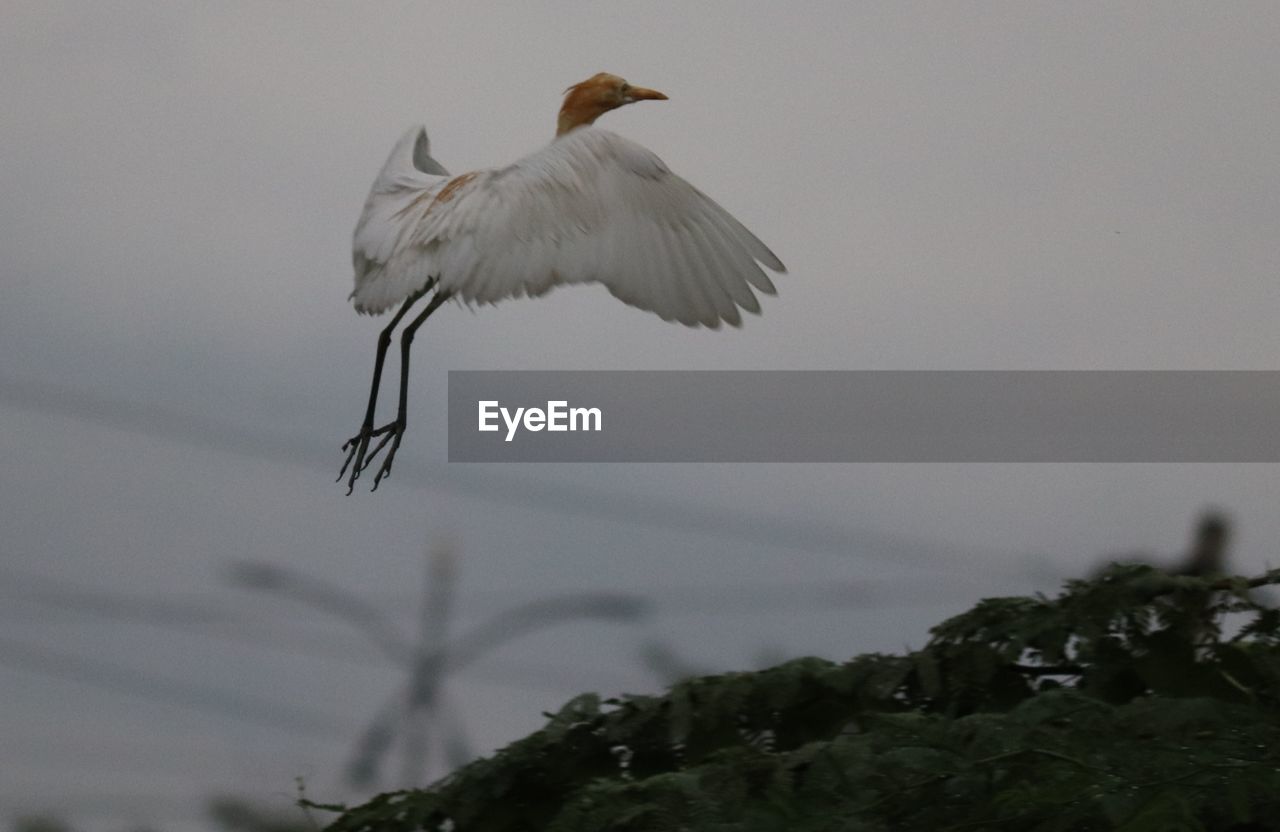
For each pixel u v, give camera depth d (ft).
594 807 31.55
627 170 32.58
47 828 33.40
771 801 29.45
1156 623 33.32
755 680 35.06
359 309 34.09
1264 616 32.91
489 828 35.65
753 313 31.65
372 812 35.86
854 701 34.73
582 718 35.83
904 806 28.96
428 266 33.22
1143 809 27.09
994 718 30.27
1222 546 35.32
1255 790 27.53
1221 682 32.94
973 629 34.47
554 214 32.27
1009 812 28.30
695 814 29.96
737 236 32.17
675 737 34.37
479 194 33.14
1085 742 29.25
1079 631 33.01
